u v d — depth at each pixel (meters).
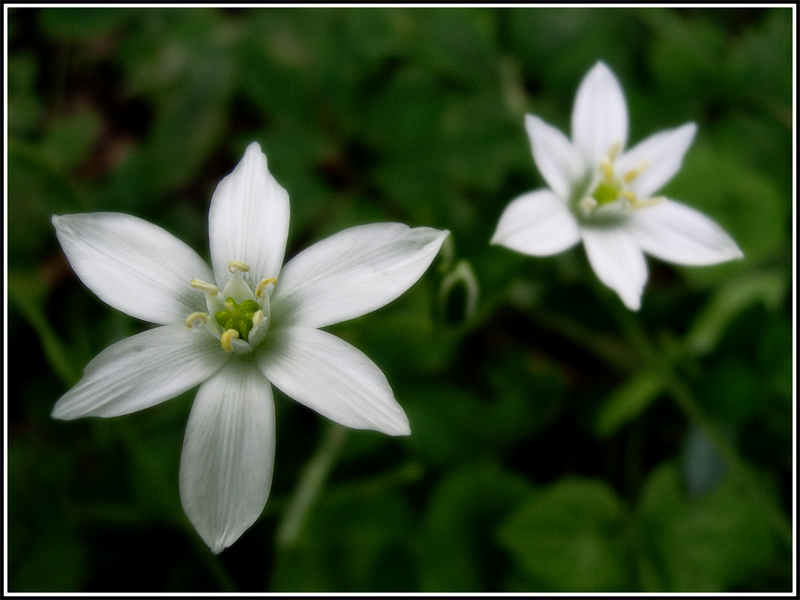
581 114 0.17
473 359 0.20
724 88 0.20
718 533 0.18
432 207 0.19
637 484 0.19
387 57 0.21
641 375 0.19
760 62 0.21
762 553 0.17
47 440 0.19
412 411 0.19
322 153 0.20
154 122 0.20
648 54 0.21
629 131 0.20
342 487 0.18
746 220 0.20
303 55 0.20
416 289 0.19
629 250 0.16
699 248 0.16
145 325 0.19
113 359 0.14
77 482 0.18
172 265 0.15
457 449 0.19
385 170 0.19
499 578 0.18
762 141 0.20
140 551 0.19
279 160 0.19
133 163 0.20
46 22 0.20
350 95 0.20
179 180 0.20
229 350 0.15
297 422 0.19
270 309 0.15
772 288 0.20
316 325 0.15
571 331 0.20
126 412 0.14
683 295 0.20
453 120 0.20
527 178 0.20
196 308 0.15
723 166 0.20
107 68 0.22
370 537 0.18
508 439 0.19
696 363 0.19
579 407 0.20
